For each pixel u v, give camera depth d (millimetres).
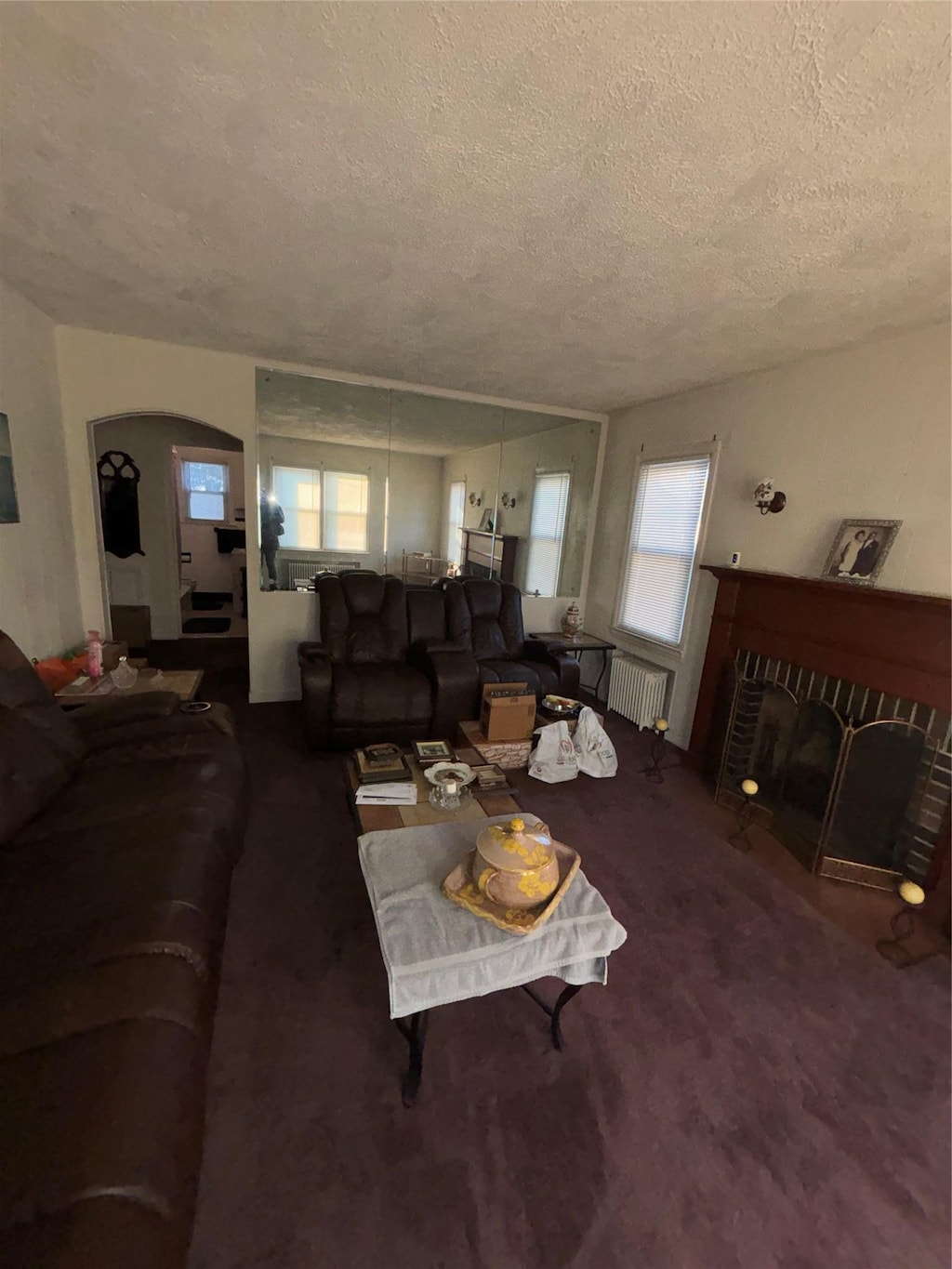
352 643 3721
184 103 1311
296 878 2246
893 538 2457
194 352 3508
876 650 2469
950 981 1934
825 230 1657
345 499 4113
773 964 1962
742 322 2422
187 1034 1111
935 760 2256
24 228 1979
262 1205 1184
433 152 1428
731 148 1325
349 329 2916
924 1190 1304
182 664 4938
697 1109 1453
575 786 3191
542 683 3799
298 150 1462
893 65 1049
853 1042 1677
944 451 2299
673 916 2178
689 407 3736
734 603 3234
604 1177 1284
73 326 3236
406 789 2111
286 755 3303
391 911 1444
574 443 4707
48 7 1055
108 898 1357
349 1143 1312
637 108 1220
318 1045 1551
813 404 2861
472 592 4180
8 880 1414
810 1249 1180
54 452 3203
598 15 1001
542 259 1980
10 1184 801
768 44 1031
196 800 1799
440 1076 1489
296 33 1088
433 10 1017
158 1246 815
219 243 2031
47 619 3127
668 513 3973
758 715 3121
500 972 1348
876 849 2463
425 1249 1135
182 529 7449
